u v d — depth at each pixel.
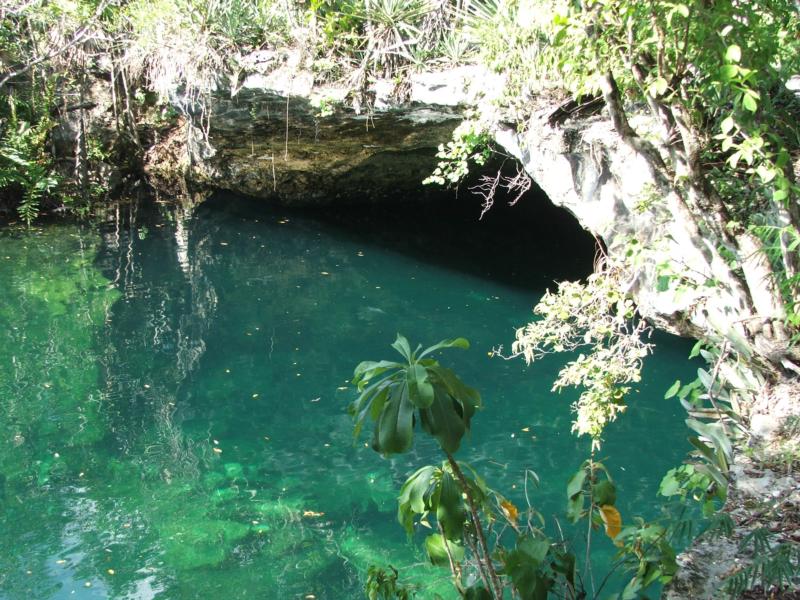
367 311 9.20
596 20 3.87
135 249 11.30
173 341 8.33
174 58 10.40
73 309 9.09
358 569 4.81
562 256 11.23
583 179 6.23
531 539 3.01
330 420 6.76
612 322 5.39
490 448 6.21
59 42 12.45
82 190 12.78
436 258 11.18
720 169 5.04
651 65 4.38
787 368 4.69
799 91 4.79
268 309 9.27
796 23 3.98
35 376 7.47
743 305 4.69
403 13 8.53
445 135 9.98
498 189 12.94
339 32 9.06
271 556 4.96
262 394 7.22
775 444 4.25
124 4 12.29
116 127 13.06
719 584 3.14
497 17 6.90
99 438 6.44
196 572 4.80
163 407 6.98
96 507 5.50
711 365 5.60
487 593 3.01
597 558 4.71
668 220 5.31
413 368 2.66
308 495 5.66
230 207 13.24
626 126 4.36
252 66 9.66
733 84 3.47
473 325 8.68
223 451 6.27
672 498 5.36
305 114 9.91
